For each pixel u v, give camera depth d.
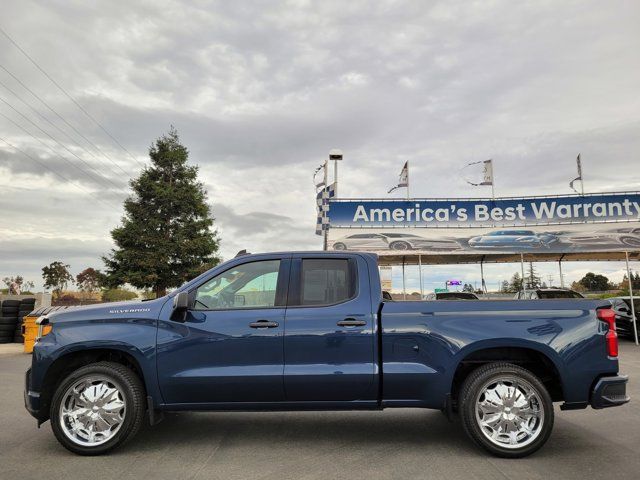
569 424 6.20
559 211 19.05
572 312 5.16
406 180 21.22
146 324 5.22
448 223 19.61
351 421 6.45
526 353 5.34
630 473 4.43
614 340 5.11
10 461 4.82
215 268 5.52
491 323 5.11
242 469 4.57
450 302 5.25
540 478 4.31
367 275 5.40
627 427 6.05
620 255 21.38
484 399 5.02
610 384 5.00
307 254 5.54
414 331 5.12
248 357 5.12
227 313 5.26
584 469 4.54
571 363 5.02
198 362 5.12
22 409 7.17
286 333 5.14
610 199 18.75
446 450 5.17
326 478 4.33
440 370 5.07
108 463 4.76
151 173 37.69
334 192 21.89
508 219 19.36
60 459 4.89
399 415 6.78
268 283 5.45
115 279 35.16
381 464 4.71
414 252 19.53
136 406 5.07
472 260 22.97
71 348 5.14
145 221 36.06
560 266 22.30
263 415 6.79
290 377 5.06
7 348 16.06
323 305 5.29
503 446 4.88
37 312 15.11
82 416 5.07
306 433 5.86
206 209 37.94
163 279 36.22
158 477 4.36
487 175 20.45
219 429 6.05
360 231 19.75
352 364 5.11
